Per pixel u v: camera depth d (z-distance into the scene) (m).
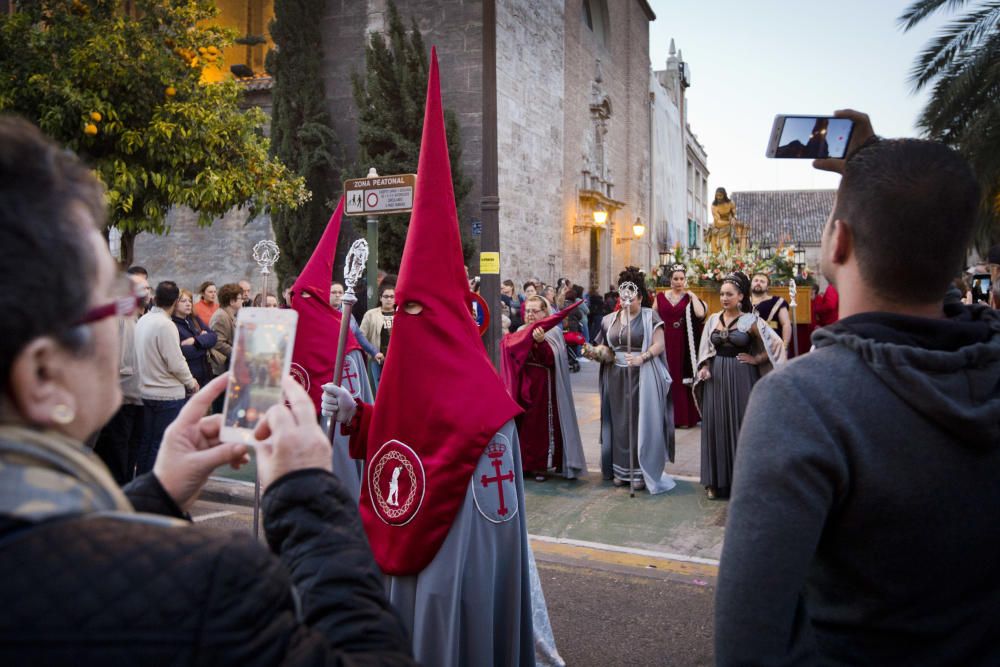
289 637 0.85
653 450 7.38
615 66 29.50
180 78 8.45
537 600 3.61
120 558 0.78
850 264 1.48
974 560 1.30
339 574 1.10
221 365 9.27
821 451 1.27
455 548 2.76
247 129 9.09
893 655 1.32
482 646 2.79
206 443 1.36
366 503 2.93
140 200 8.52
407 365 2.88
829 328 1.43
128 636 0.74
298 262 16.91
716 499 7.12
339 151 18.00
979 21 12.25
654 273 13.95
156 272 18.17
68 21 7.98
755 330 6.91
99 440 6.38
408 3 17.89
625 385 7.56
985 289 9.18
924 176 1.38
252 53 22.31
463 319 2.96
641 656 4.03
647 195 34.41
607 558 5.55
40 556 0.75
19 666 0.71
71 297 0.83
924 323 1.36
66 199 0.86
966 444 1.29
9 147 0.84
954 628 1.30
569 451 7.72
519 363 7.76
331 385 3.13
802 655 1.27
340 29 18.05
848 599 1.35
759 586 1.24
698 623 4.44
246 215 17.61
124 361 6.27
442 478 2.75
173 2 8.50
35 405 0.83
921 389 1.27
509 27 19.69
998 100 11.96
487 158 8.04
